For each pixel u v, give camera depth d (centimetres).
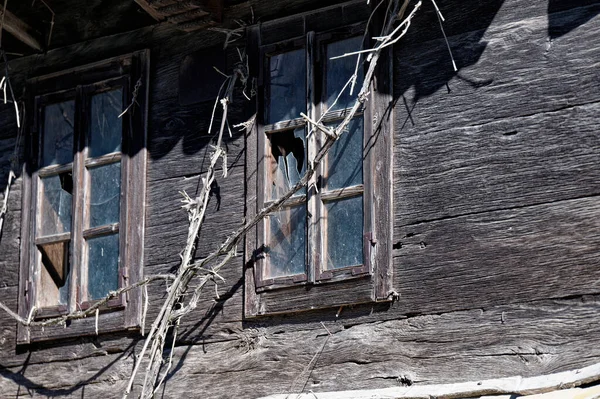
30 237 1305
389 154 1100
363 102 1084
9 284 1316
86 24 1328
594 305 980
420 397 1019
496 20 1077
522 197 1030
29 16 1355
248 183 1178
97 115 1305
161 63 1274
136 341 1218
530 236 1019
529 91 1047
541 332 997
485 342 1020
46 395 1257
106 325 1230
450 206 1063
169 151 1245
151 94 1271
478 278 1035
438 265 1057
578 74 1027
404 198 1088
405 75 1113
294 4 1195
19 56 1364
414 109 1101
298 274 1124
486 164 1054
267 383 1123
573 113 1023
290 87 1183
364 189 1105
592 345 973
